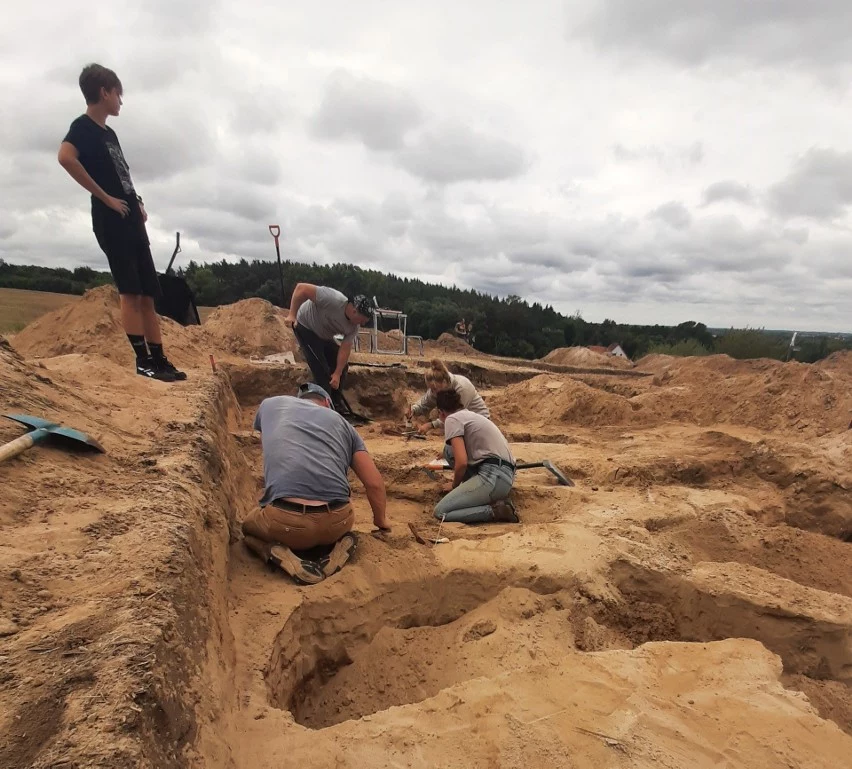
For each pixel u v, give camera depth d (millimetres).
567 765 1980
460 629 3314
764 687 2488
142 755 1308
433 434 7820
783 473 5602
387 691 2936
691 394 8359
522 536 3922
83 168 4160
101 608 1757
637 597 3578
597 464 5809
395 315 15391
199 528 2623
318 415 3475
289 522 3135
